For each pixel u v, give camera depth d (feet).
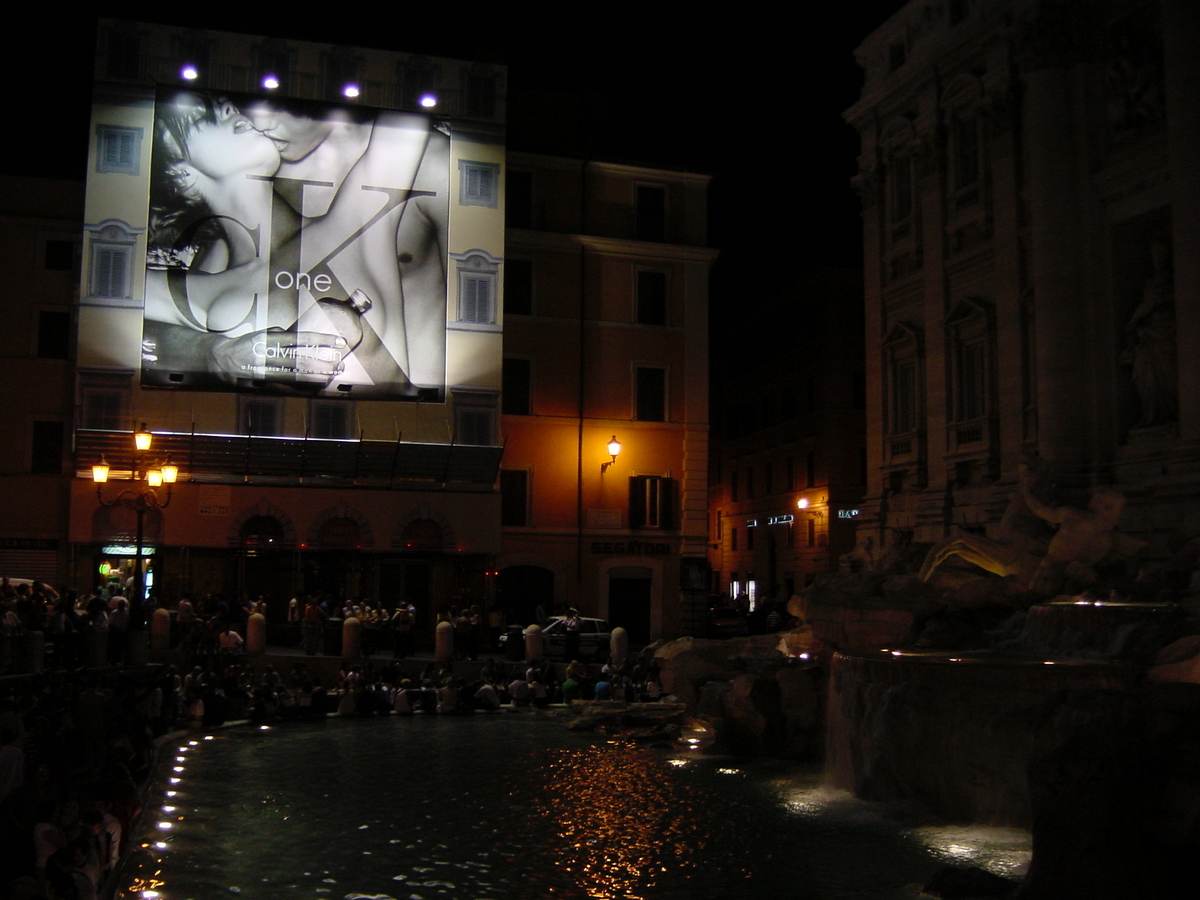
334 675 114.83
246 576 138.82
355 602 129.59
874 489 126.21
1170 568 70.74
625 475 156.15
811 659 84.02
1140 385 91.30
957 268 113.50
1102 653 60.85
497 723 100.48
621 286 158.71
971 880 43.06
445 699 106.73
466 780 69.77
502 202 147.74
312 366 138.72
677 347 159.94
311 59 143.43
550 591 151.53
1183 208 85.10
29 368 138.00
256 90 141.08
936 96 116.26
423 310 143.02
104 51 137.39
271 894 44.24
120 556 135.54
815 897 43.78
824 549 184.96
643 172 160.86
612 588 154.20
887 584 88.53
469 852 51.11
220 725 95.35
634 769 73.87
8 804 38.78
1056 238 96.43
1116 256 94.22
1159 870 35.91
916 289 121.08
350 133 142.41
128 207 136.67
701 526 157.58
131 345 135.54
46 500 136.26
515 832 55.11
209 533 136.26
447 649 122.52
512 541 150.30
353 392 139.95
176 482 135.85
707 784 68.13
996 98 106.22
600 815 59.00
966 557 81.61
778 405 206.28
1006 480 103.55
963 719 57.11
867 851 50.57
